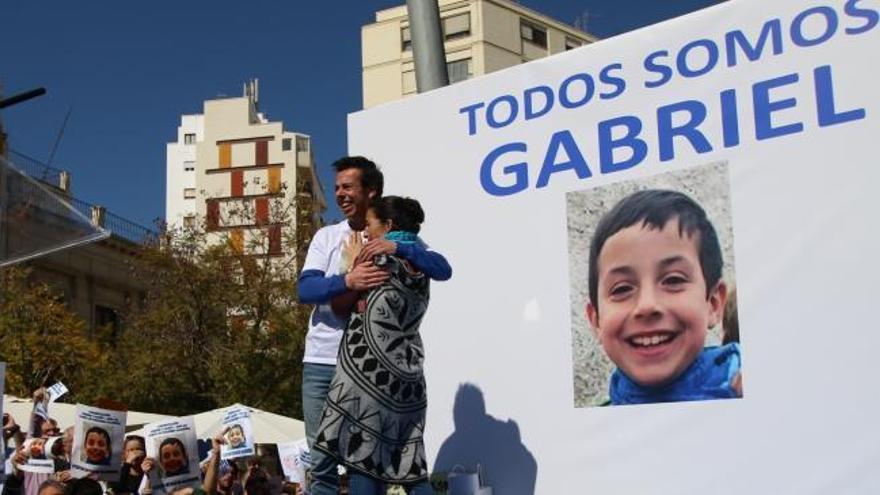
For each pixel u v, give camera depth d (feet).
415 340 12.35
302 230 92.94
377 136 17.21
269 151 259.39
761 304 12.98
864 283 12.23
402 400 11.98
